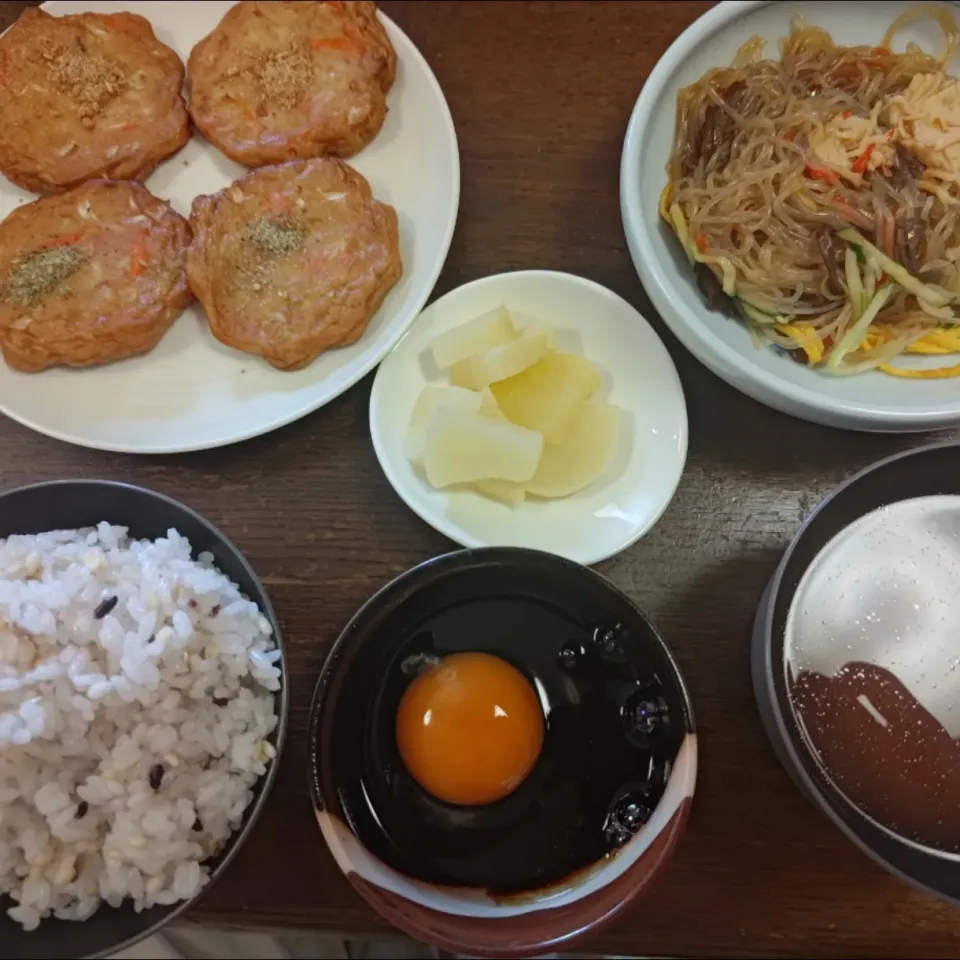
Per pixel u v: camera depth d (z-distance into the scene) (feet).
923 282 0.98
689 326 0.90
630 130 0.93
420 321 1.00
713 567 0.97
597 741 0.92
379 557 0.97
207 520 0.97
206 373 0.99
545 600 0.93
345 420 1.00
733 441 1.00
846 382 0.97
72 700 0.84
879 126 1.00
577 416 0.96
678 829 0.78
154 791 0.84
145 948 1.05
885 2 1.00
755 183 0.98
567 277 0.98
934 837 0.86
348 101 1.00
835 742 0.88
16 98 1.01
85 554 0.88
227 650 0.87
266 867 0.91
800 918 0.91
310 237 0.99
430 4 1.07
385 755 0.92
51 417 0.96
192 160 1.05
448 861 0.88
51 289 0.97
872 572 0.92
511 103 1.05
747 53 1.01
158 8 1.06
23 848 0.84
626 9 1.07
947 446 0.89
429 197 1.02
